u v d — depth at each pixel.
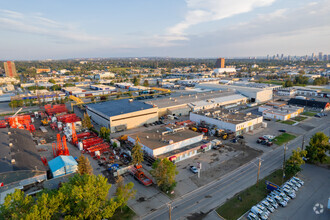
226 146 81.00
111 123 97.62
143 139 78.44
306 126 104.19
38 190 53.94
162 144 72.81
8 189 52.62
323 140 65.38
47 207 37.69
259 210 44.66
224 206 47.75
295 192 52.66
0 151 62.94
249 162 68.38
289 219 43.75
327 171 62.56
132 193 48.00
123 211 46.50
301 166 65.69
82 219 38.41
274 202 47.94
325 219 43.66
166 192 53.16
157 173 52.12
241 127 93.06
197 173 62.09
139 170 62.44
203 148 76.31
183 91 185.62
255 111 135.38
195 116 109.75
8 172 52.38
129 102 127.69
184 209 47.09
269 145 80.62
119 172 61.69
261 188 54.41
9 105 153.38
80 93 193.12
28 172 55.41
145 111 108.94
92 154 75.44
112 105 120.69
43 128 103.69
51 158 73.31
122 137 87.12
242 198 50.47
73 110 135.75
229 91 177.00
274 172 62.16
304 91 195.50
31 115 130.50
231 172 62.50
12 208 36.19
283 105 142.00
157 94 176.75
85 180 43.19
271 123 109.56
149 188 55.31
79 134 91.81
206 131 94.12
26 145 72.81
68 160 64.31
